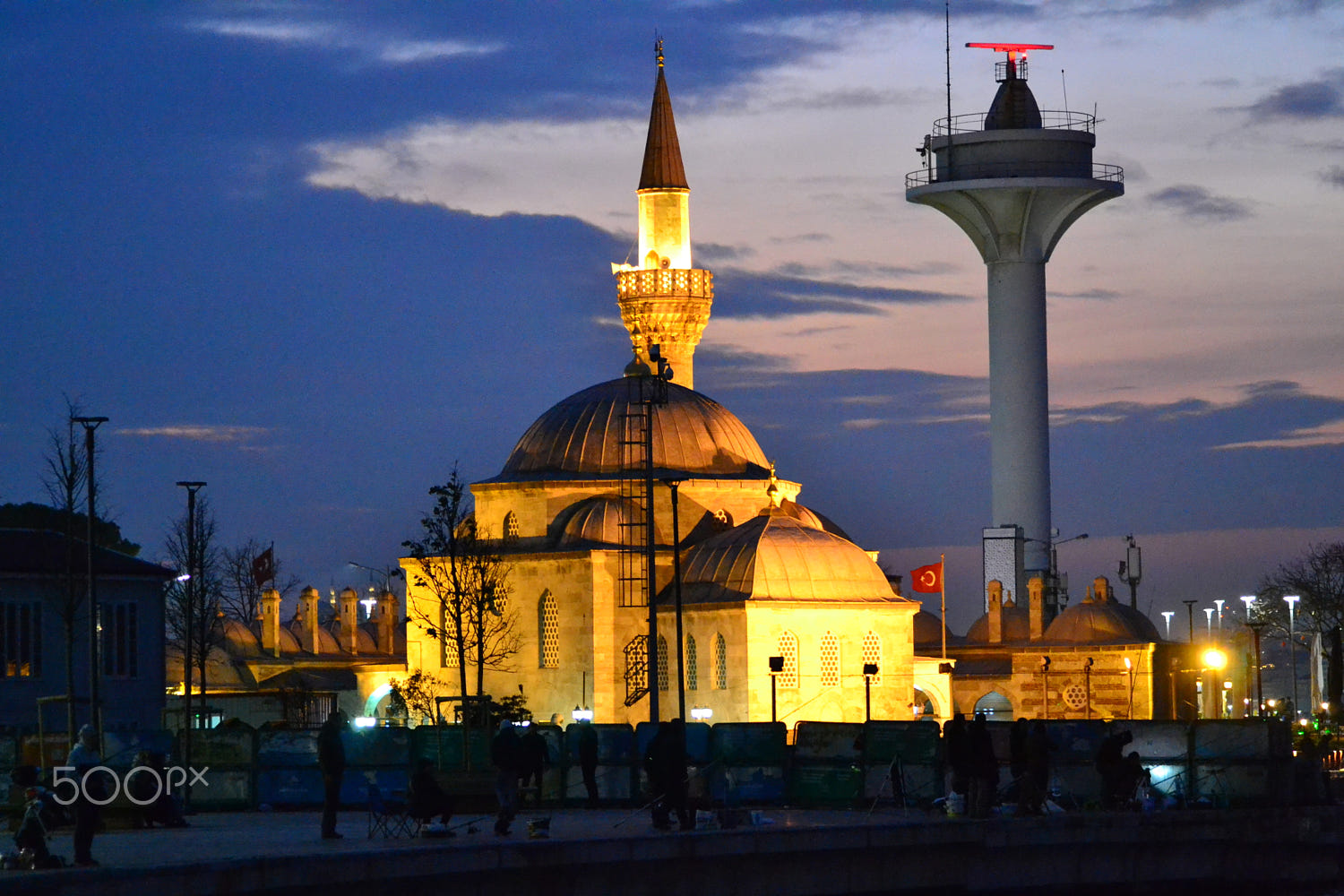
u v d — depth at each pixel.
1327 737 106.31
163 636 105.38
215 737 76.25
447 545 133.12
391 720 143.12
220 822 69.75
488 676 139.62
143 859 54.16
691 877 61.28
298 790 75.12
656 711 93.94
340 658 174.25
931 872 66.31
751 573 132.38
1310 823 73.44
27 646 100.00
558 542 140.62
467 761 77.06
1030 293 180.62
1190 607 165.62
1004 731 81.88
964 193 178.38
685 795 64.19
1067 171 178.38
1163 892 70.62
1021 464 180.12
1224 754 75.50
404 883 54.75
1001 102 182.50
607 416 145.62
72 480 91.38
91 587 79.19
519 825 67.62
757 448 149.88
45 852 52.16
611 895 59.47
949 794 73.56
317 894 53.00
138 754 67.44
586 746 75.44
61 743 76.75
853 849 64.19
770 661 108.06
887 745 74.69
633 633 136.50
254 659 168.00
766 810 74.62
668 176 170.38
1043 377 180.88
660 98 172.00
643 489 142.75
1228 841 71.56
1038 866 68.12
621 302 168.62
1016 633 172.12
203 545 138.00
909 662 134.62
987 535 180.62
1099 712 154.25
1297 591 178.12
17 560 100.19
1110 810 72.44
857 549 137.25
